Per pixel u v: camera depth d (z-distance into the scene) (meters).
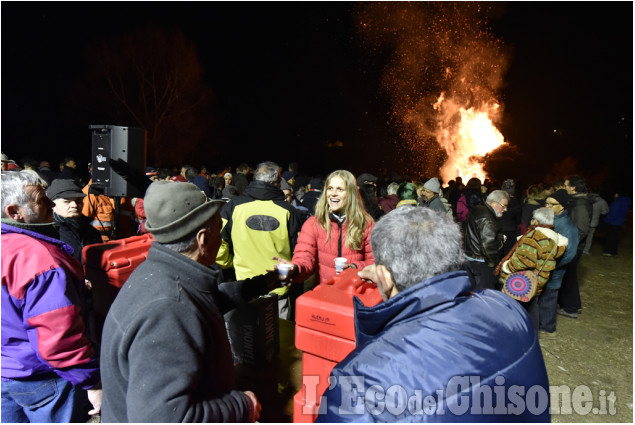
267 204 2.82
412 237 1.04
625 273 7.09
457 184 9.05
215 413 1.11
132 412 1.02
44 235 1.75
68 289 1.63
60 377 1.77
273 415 1.53
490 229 3.75
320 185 5.89
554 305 4.32
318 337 1.34
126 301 1.15
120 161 2.31
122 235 4.16
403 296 1.00
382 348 0.94
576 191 6.20
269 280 1.77
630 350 4.03
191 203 1.26
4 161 4.61
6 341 1.65
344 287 1.53
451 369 0.89
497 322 1.02
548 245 3.62
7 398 1.73
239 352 1.72
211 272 1.27
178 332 1.08
